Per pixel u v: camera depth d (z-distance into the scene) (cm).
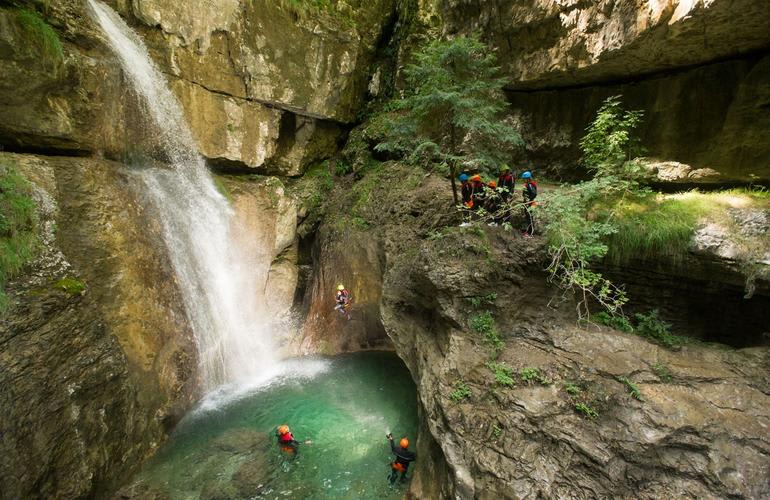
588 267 742
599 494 485
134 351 804
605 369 598
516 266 741
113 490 681
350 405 972
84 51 812
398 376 1103
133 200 887
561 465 513
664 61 760
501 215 816
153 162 1009
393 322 899
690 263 659
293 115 1341
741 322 674
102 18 870
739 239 605
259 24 1128
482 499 518
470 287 717
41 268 638
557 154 1029
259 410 947
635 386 566
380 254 1111
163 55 1012
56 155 795
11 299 567
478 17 1050
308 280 1385
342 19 1310
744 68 693
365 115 1478
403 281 882
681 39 672
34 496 534
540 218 778
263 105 1231
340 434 858
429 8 1370
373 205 1202
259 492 695
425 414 718
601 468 498
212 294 1070
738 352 622
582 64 839
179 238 996
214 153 1154
